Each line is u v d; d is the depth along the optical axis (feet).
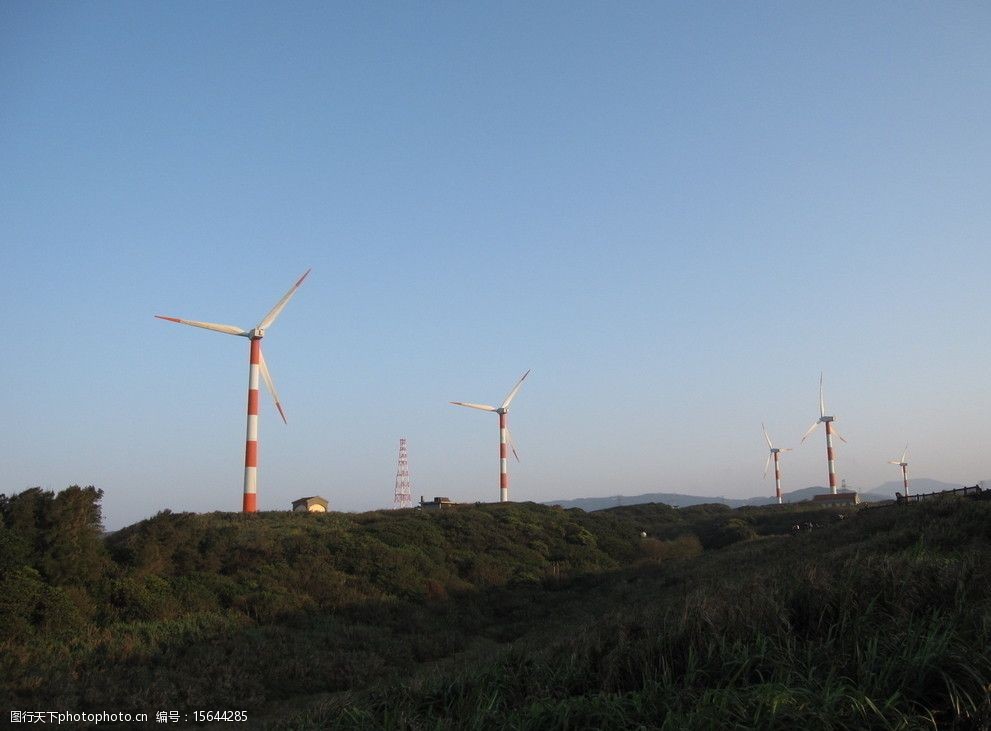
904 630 32.55
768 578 50.62
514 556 159.33
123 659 71.00
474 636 104.12
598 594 131.23
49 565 82.74
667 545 204.33
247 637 84.17
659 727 28.17
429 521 175.63
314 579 114.21
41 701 59.36
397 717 32.96
